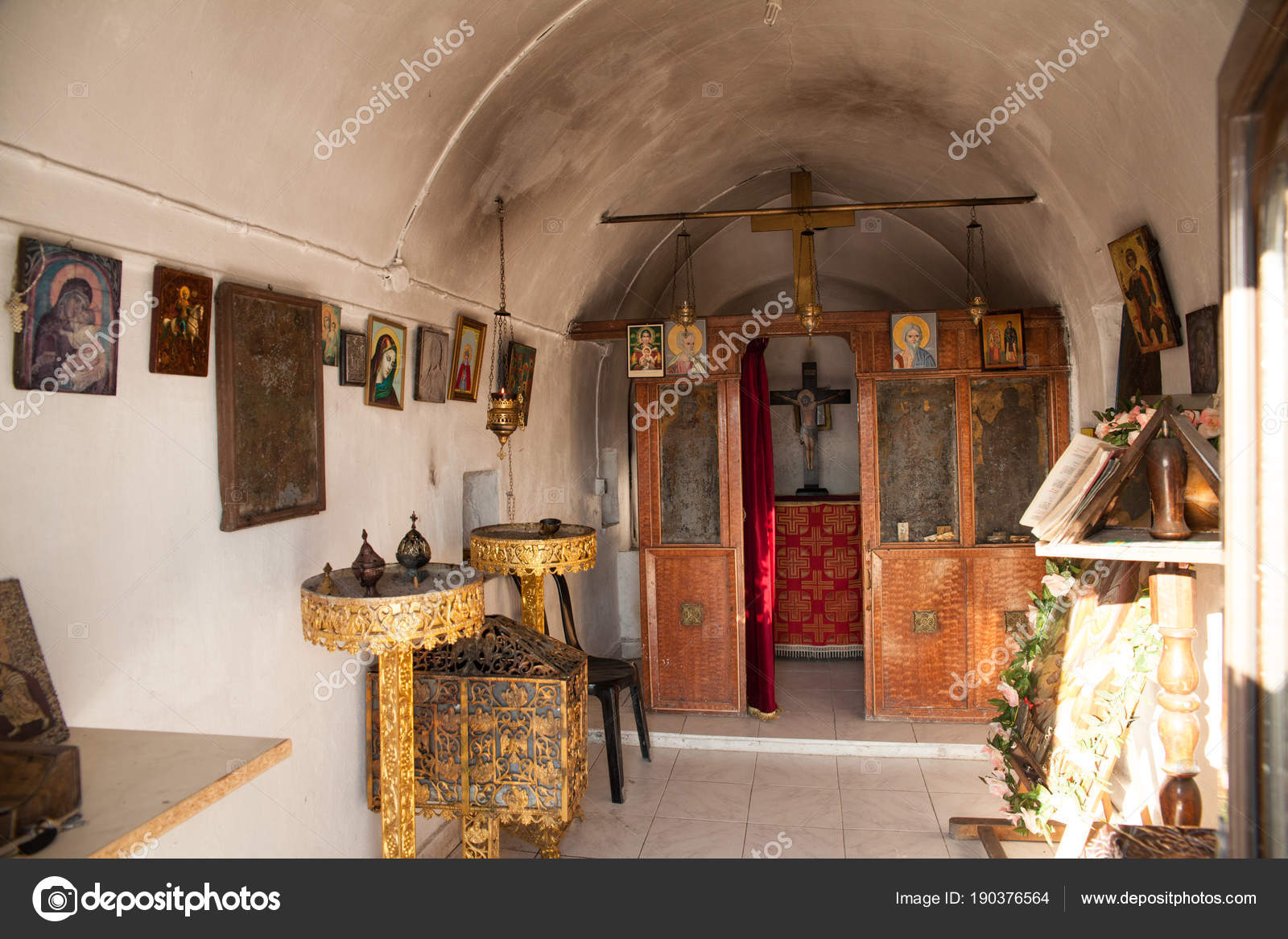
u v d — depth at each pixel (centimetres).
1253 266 160
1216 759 329
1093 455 341
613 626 767
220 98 246
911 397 581
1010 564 572
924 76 441
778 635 766
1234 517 163
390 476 379
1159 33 294
